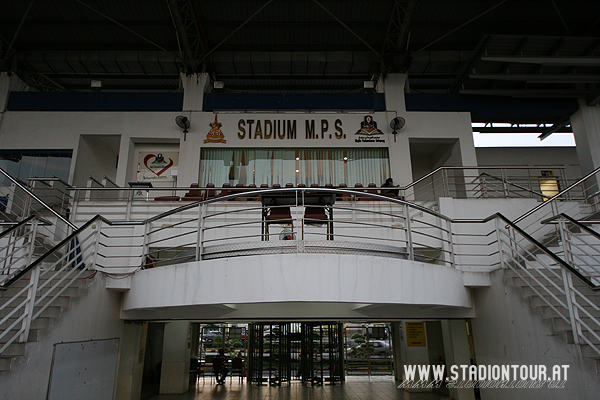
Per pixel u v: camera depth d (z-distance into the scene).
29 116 14.05
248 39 15.01
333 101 14.56
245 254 5.62
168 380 12.38
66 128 14.03
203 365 19.97
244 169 14.10
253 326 15.43
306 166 14.22
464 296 6.51
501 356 6.11
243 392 12.76
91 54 15.35
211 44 15.20
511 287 5.88
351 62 15.66
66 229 9.05
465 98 14.88
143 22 14.03
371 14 13.88
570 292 4.71
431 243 9.09
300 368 15.27
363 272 5.25
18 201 11.89
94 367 5.69
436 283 5.89
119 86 17.50
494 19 14.16
